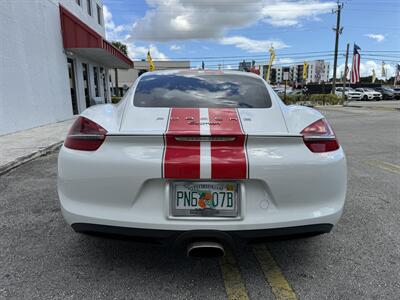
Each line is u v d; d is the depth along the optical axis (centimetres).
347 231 294
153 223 193
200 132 197
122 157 195
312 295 204
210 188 195
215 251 201
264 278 223
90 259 245
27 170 499
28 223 306
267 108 241
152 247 263
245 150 197
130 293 205
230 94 259
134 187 194
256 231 195
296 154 200
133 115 225
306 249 263
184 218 194
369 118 1491
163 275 225
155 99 249
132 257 248
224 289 211
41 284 213
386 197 384
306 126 217
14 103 862
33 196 380
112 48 1410
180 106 239
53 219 315
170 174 191
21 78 899
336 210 209
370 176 477
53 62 1124
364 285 214
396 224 309
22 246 263
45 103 1052
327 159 206
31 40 959
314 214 202
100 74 1833
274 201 197
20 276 221
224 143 197
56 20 1156
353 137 883
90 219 198
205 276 225
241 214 195
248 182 195
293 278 223
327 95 2866
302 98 3050
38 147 648
